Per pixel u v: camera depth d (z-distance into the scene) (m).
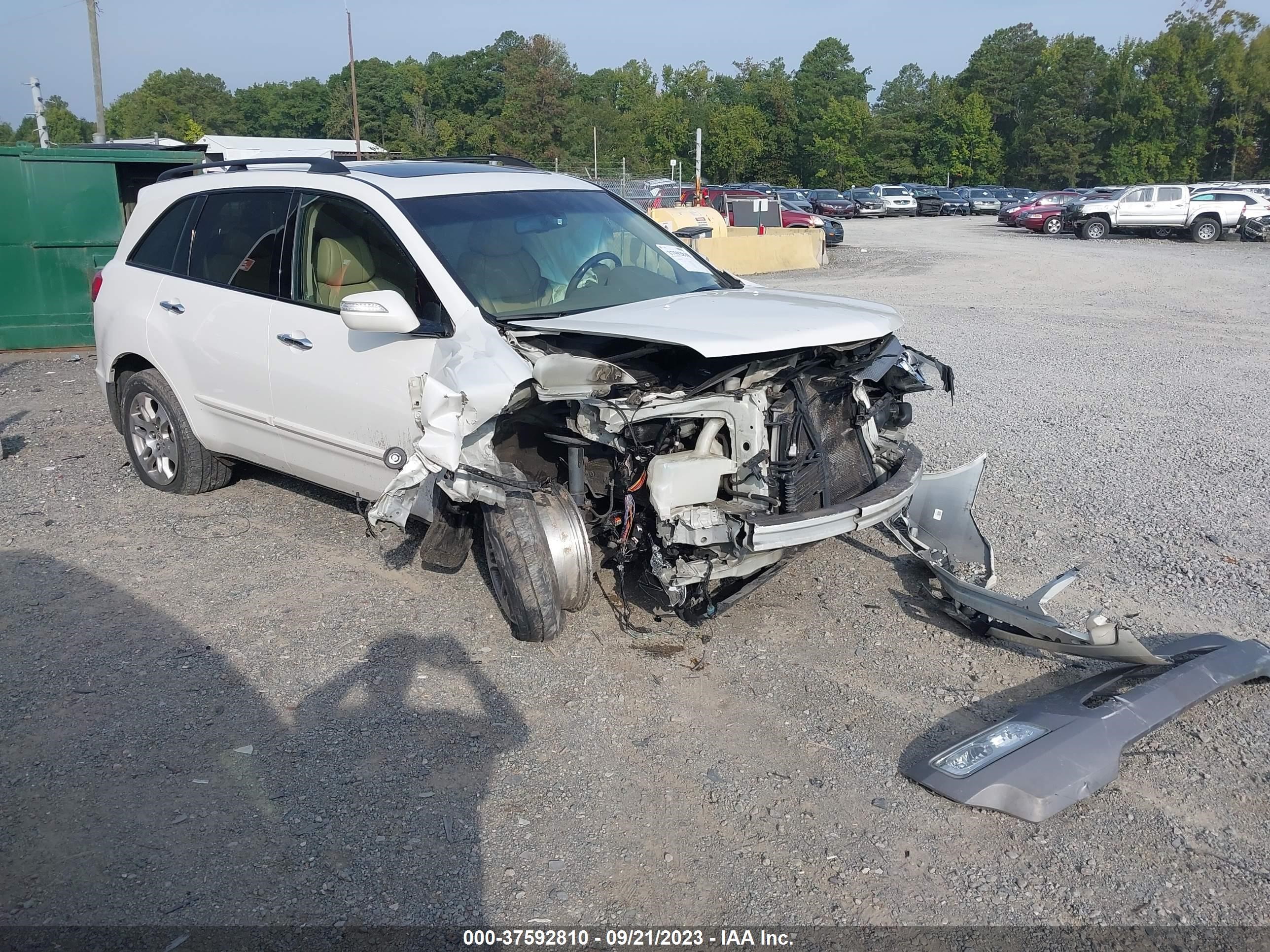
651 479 3.99
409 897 2.89
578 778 3.45
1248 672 3.88
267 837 3.14
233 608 4.72
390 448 4.57
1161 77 91.06
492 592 4.89
